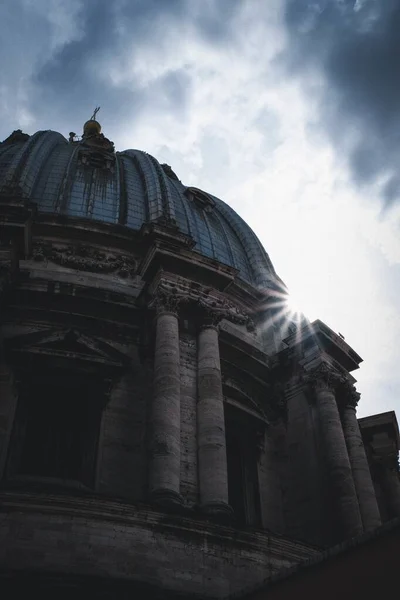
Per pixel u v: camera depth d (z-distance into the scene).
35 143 48.91
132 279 36.03
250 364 36.75
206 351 30.31
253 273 47.22
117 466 27.86
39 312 32.09
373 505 33.00
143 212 44.81
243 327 38.97
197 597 20.97
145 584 20.55
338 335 36.97
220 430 27.64
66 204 43.00
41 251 35.56
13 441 27.45
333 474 31.41
